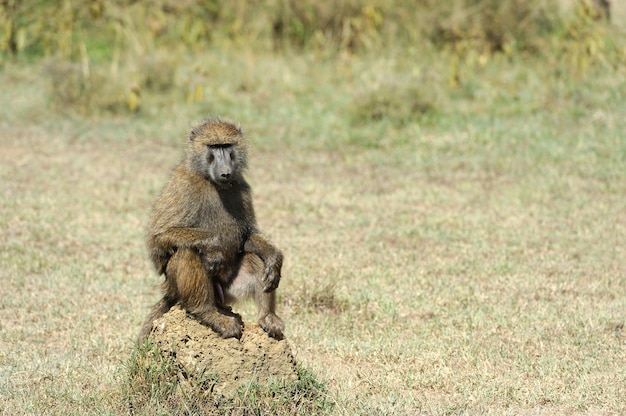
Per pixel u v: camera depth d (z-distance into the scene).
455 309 11.48
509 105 21.03
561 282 12.52
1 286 12.19
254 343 8.00
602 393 8.85
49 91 22.39
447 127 20.30
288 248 14.00
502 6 23.58
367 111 20.80
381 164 18.77
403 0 24.83
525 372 9.48
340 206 16.31
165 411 7.73
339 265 13.19
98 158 19.06
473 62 22.86
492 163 18.38
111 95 22.11
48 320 10.97
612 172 17.58
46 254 13.59
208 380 7.85
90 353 9.92
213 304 8.00
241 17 25.41
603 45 22.34
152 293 12.12
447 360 9.84
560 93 21.03
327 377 9.22
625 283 12.48
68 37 24.27
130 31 25.19
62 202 16.20
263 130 20.55
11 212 15.52
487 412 8.41
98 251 13.93
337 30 24.98
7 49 24.97
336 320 11.16
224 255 8.23
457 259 13.50
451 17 23.70
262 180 17.81
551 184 17.11
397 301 11.75
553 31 23.80
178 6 25.34
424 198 16.61
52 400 8.48
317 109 21.61
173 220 8.05
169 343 7.95
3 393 8.61
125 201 16.44
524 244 14.16
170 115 21.61
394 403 8.51
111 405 8.27
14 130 20.67
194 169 8.22
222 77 23.33
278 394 7.93
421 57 23.41
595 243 14.23
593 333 10.59
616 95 20.84
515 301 11.75
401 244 14.31
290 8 25.12
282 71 23.64
